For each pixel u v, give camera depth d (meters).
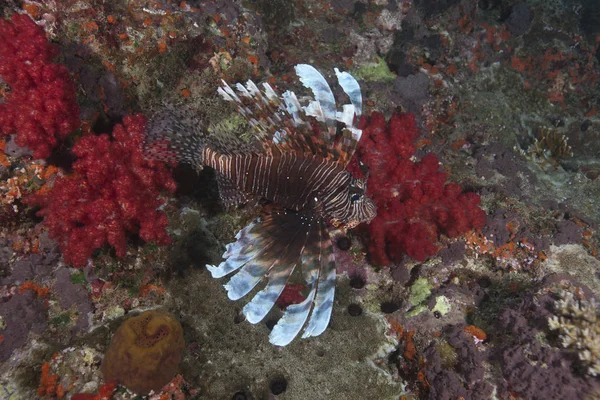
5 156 0.49
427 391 0.52
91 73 0.56
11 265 0.48
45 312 0.49
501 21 1.25
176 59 0.65
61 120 0.48
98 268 0.53
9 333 0.45
